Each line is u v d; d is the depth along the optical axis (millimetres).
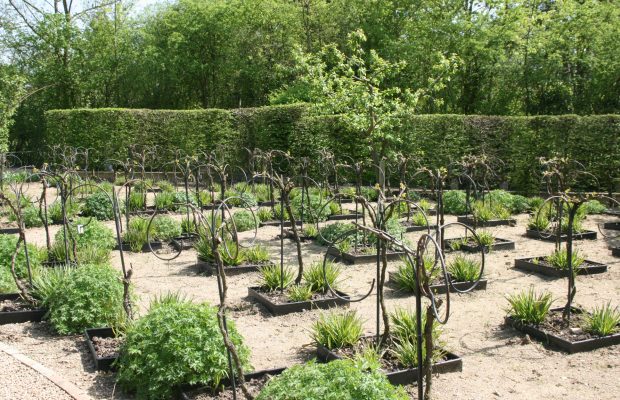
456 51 23531
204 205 13984
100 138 22188
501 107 24547
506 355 5609
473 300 7410
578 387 4918
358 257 9297
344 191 15969
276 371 4898
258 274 8570
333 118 18938
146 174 21219
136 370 4602
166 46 30375
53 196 16484
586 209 13805
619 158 15867
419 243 3967
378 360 5035
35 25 31406
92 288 6074
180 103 31719
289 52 28922
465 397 4695
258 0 28656
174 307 4863
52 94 30016
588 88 22781
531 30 23344
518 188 17234
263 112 20281
